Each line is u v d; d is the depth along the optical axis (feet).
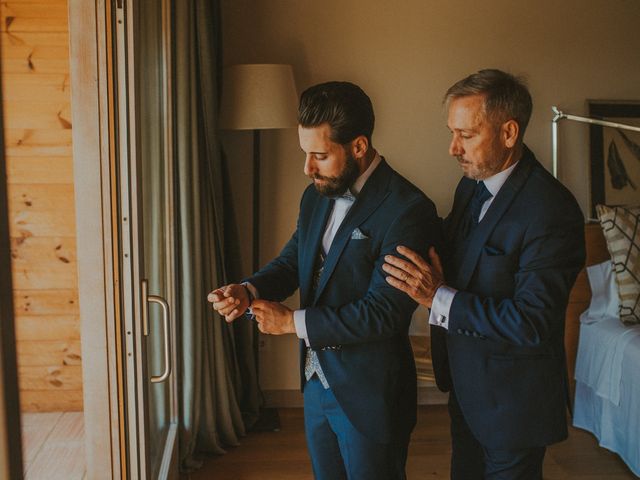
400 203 5.60
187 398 10.29
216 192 10.74
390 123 12.37
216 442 10.78
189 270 10.09
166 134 9.65
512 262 5.81
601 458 10.73
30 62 10.10
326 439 6.19
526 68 12.41
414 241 5.56
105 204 5.69
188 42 9.77
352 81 12.21
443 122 12.39
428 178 12.53
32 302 10.83
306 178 12.32
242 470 10.35
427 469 10.37
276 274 6.29
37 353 10.97
